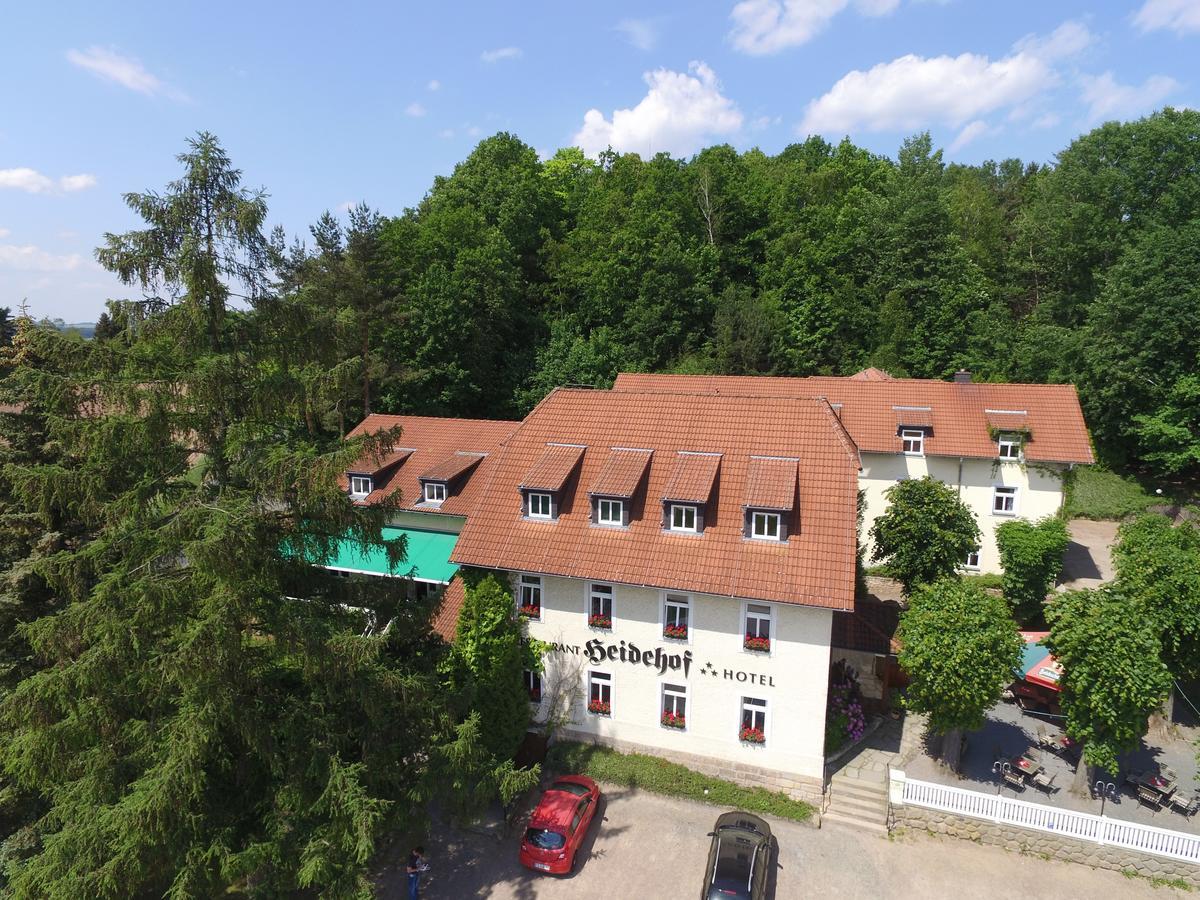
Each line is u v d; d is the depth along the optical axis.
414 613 20.12
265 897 16.52
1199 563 24.78
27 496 15.40
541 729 25.67
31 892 15.48
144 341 16.23
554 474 25.66
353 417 52.16
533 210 68.25
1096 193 58.91
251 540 15.08
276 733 16.58
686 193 66.44
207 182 16.19
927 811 21.73
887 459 39.56
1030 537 32.88
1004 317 60.41
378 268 49.50
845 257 62.28
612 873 20.67
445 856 21.55
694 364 57.88
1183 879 19.62
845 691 25.41
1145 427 47.62
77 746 15.91
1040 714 26.59
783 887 19.83
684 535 23.94
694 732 24.06
